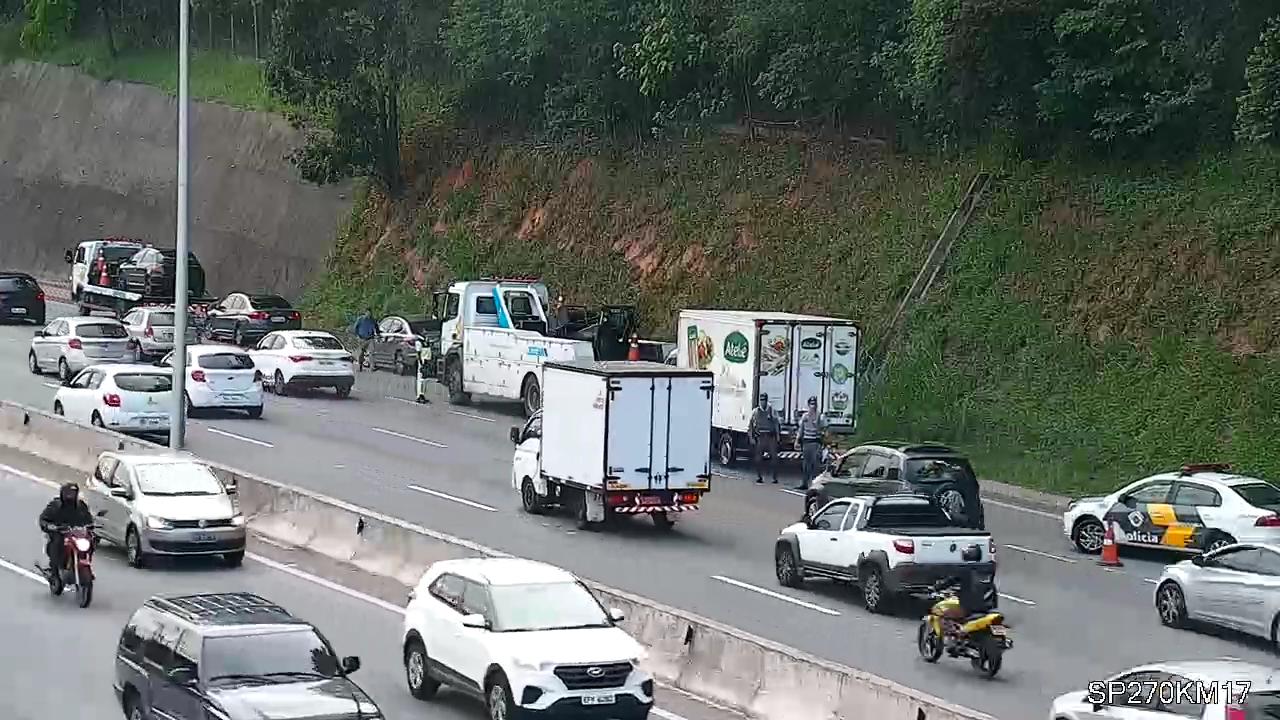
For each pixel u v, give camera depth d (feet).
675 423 100.32
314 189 231.50
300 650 51.70
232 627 51.72
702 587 84.89
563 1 192.54
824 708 57.93
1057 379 131.75
